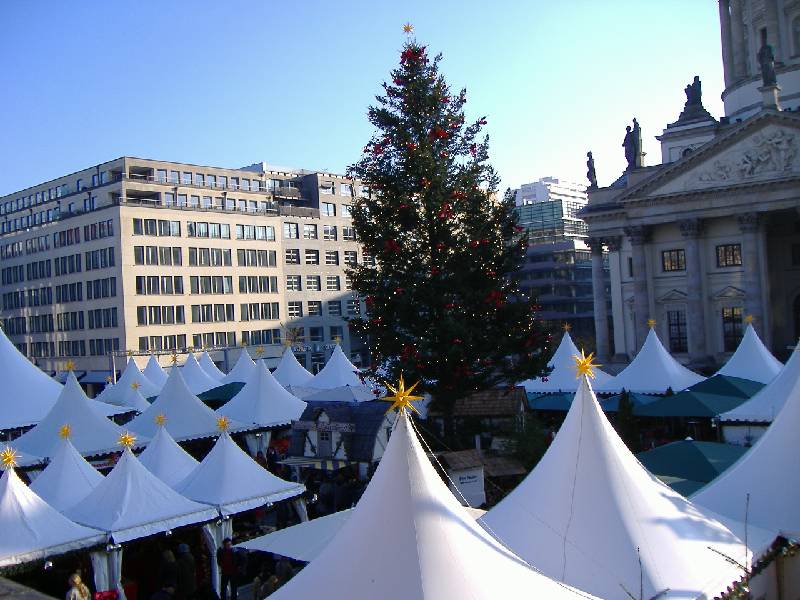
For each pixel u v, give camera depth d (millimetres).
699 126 81062
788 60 79125
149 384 56875
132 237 90250
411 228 31328
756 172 66250
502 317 30844
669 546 14352
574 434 16141
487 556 11734
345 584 11273
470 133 32688
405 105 32094
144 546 23750
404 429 12586
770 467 17562
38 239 104375
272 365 102625
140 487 23031
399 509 11828
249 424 40500
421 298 30219
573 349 48031
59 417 36188
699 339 70062
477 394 33812
